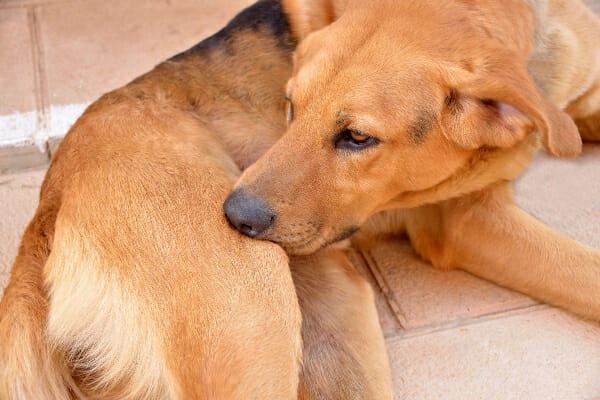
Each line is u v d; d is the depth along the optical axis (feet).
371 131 2.95
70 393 2.94
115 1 4.72
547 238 3.32
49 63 4.28
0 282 3.46
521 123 2.96
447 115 3.01
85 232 2.94
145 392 2.89
